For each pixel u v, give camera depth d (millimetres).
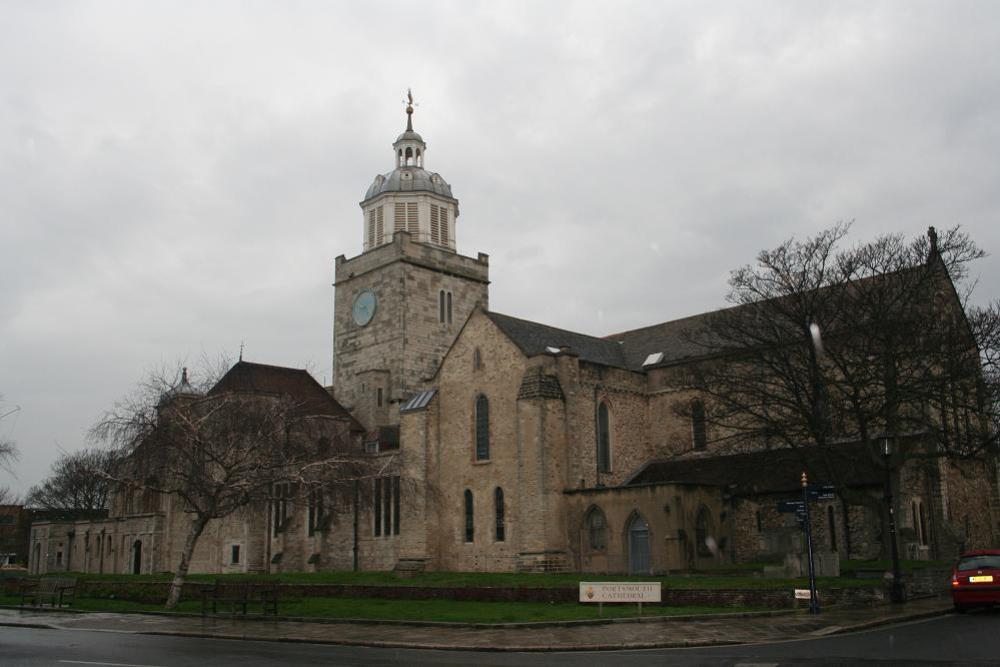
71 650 23688
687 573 46500
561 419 53812
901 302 41500
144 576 52438
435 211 84188
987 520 55969
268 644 25859
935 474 46844
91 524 83312
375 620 31219
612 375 58906
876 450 40812
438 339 80125
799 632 24984
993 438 39156
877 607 31891
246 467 42281
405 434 60312
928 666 17672
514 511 54062
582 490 52188
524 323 60938
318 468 44938
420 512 57938
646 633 25750
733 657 20453
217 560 70875
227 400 42625
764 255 67062
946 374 39500
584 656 21766
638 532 49969
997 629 23906
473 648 23641
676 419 59531
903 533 45656
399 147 86562
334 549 66438
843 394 44125
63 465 107375
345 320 83375
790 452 45719
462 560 56438
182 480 42250
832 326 45781
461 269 83062
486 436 56938
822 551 45531
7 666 19766
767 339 43281
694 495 49594
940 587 39844
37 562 91312
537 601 36406
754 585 33406
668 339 65312
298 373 77375
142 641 26641
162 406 41406
